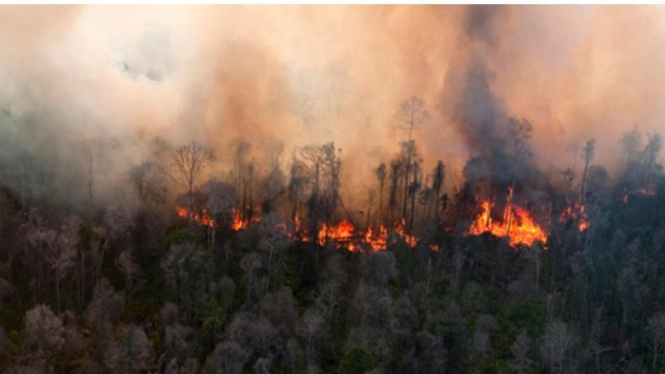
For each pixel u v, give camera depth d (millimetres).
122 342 58969
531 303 64812
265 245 68688
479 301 67938
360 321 62750
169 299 65750
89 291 67188
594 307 69250
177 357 58844
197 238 70188
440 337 59719
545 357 60656
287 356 58781
